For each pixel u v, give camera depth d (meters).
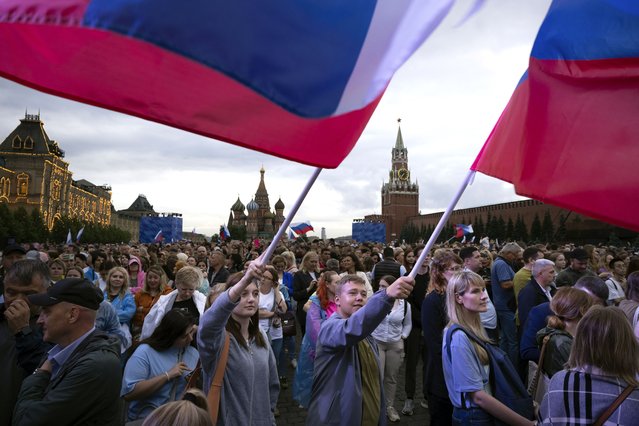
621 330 2.35
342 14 2.07
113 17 1.65
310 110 2.03
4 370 3.04
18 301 3.13
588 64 2.89
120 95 1.72
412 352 6.64
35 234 71.62
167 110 1.79
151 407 3.83
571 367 2.48
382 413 3.38
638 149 2.74
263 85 1.93
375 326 3.01
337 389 3.21
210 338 2.99
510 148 3.18
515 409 3.07
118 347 2.86
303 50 2.01
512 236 75.19
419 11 2.10
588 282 4.61
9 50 1.56
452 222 104.75
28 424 2.47
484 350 3.19
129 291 6.55
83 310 2.79
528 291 6.00
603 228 55.66
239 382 3.26
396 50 2.12
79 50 1.66
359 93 2.13
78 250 16.80
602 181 2.82
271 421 3.55
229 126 1.90
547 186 2.98
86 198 127.50
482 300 3.30
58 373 2.64
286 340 8.36
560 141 2.98
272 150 1.97
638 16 2.65
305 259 8.75
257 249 19.94
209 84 1.86
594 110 2.89
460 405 3.12
